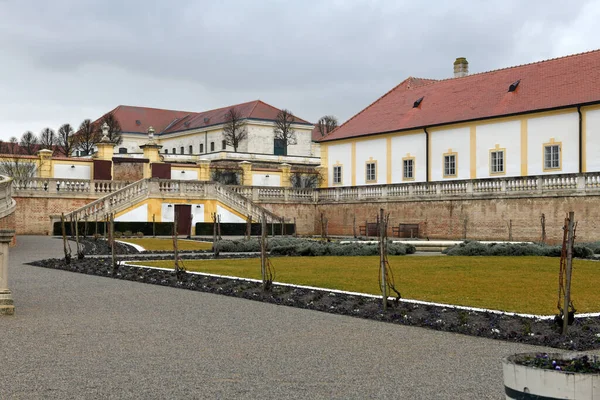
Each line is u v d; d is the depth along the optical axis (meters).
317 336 12.30
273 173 67.00
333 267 24.59
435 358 10.58
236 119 105.06
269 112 108.75
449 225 49.78
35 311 14.96
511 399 5.98
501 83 56.00
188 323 13.54
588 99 46.69
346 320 14.03
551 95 50.09
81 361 10.13
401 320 13.77
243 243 33.88
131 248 34.59
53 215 47.09
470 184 48.53
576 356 6.47
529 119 50.25
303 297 16.95
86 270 23.73
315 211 60.84
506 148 51.78
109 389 8.59
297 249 31.83
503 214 46.25
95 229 46.41
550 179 43.69
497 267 24.39
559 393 5.69
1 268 14.56
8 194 36.66
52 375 9.28
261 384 8.90
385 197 54.56
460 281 20.05
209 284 19.56
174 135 115.75
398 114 62.78
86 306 15.75
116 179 59.28
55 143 110.50
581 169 46.91
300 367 9.88
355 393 8.52
